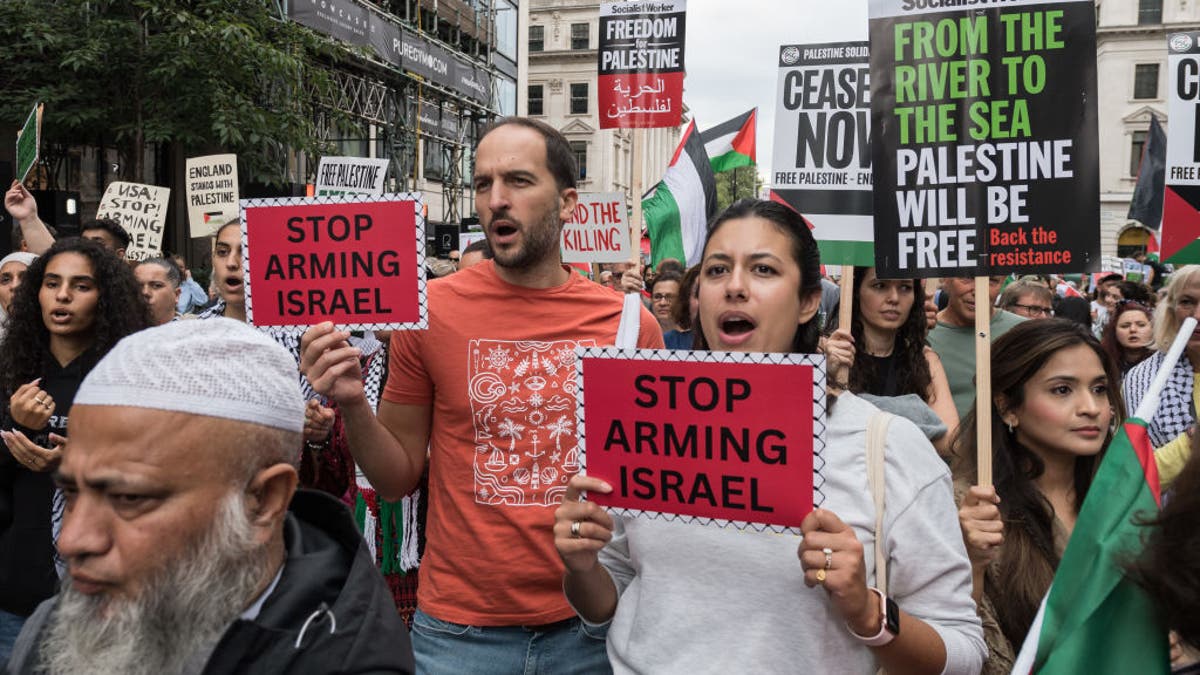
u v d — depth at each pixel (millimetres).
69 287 3250
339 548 1502
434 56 25953
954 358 4539
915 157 2822
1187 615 1306
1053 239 2715
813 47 4039
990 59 2762
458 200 29672
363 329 2623
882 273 2846
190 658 1282
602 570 2035
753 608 1771
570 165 2730
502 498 2588
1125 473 1574
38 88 13492
